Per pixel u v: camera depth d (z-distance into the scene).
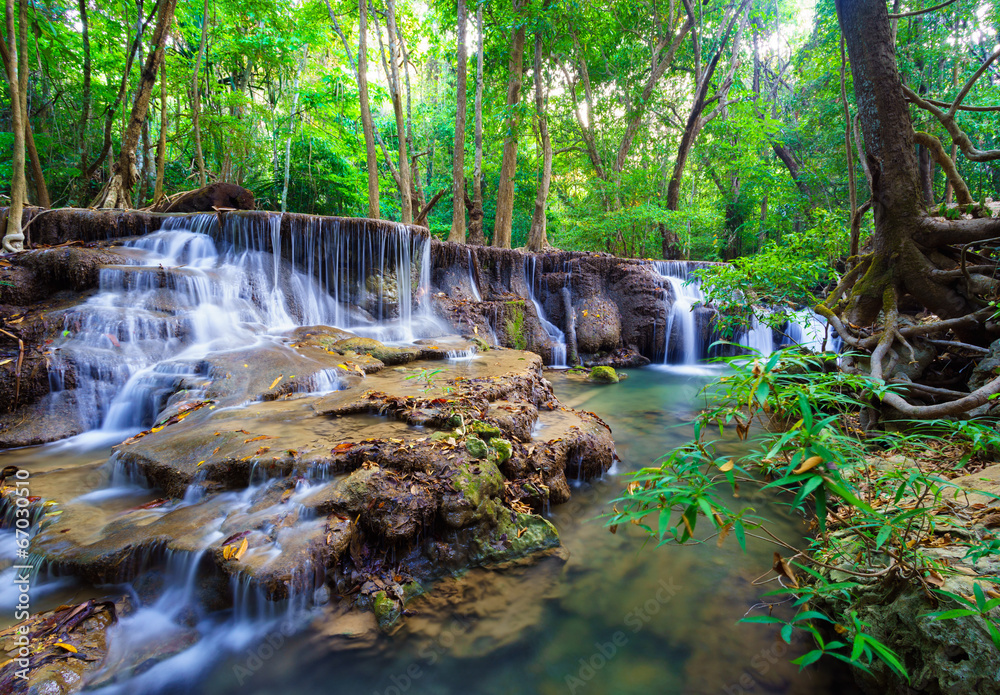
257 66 17.28
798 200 15.87
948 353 5.09
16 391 4.88
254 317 7.16
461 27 12.65
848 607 2.56
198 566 2.80
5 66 8.55
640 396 8.23
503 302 10.65
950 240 4.84
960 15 11.21
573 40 16.34
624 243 17.36
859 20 5.02
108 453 4.54
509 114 13.07
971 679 1.94
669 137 19.33
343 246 8.84
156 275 6.57
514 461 4.05
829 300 5.77
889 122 5.02
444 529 3.29
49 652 2.37
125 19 12.24
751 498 4.30
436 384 5.43
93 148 13.23
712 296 6.59
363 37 12.17
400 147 12.93
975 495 3.03
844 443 1.70
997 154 4.77
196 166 17.23
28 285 5.98
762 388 1.79
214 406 4.70
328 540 2.91
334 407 4.58
